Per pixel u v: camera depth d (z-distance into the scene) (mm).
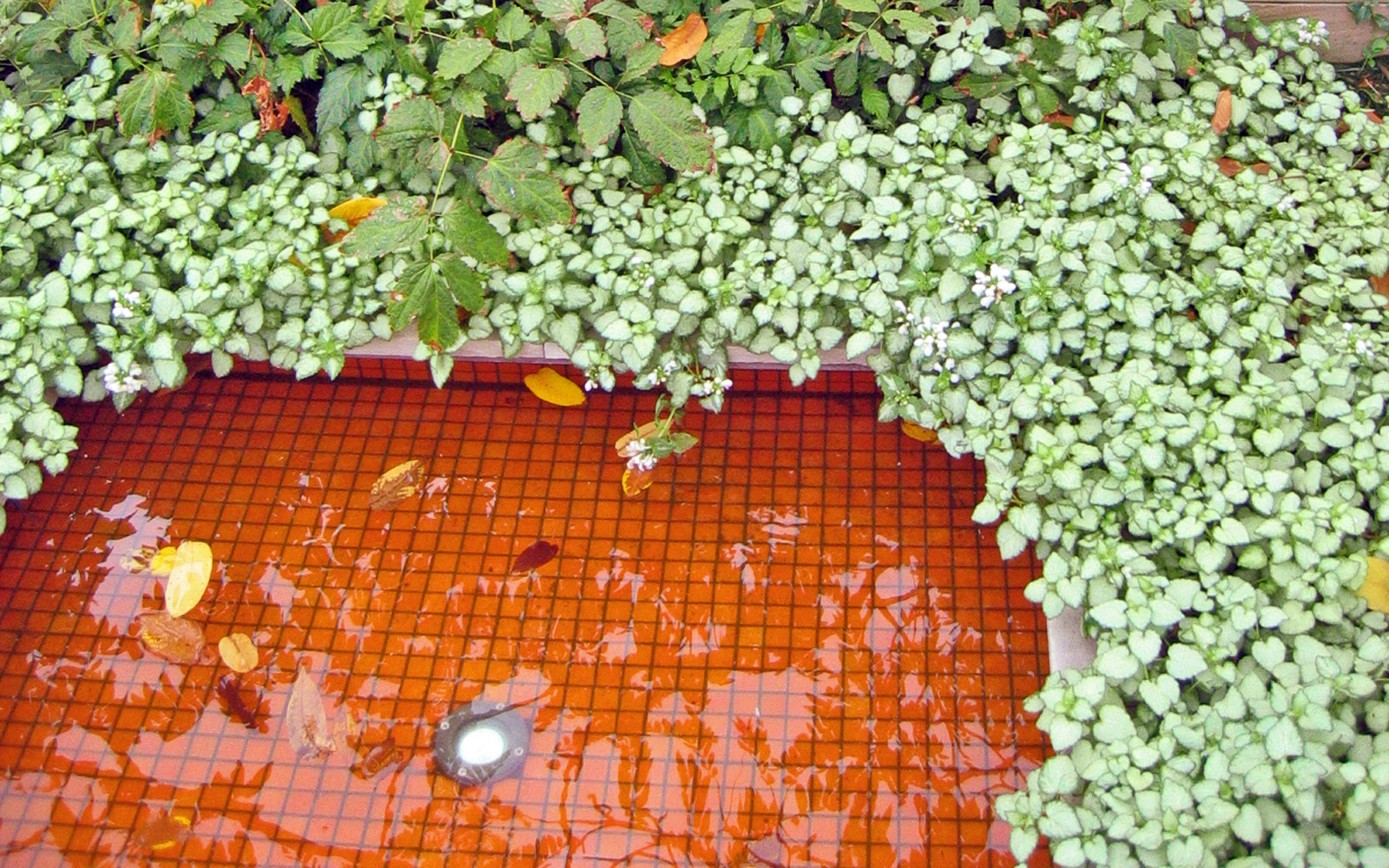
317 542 3332
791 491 3357
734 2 3236
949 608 3150
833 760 2969
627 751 3002
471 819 2926
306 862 2885
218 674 3137
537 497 3381
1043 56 3279
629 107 3244
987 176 3184
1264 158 3250
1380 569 2717
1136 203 3062
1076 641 2832
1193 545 2709
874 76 3346
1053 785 2488
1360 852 2326
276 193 3174
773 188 3230
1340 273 3057
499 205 3082
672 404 3170
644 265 3096
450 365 3139
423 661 3145
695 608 3195
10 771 3006
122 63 3297
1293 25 3467
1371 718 2516
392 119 3096
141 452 3479
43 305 3012
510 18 3242
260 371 3598
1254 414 2787
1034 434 2844
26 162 3184
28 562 3311
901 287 3008
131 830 2924
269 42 3350
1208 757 2453
